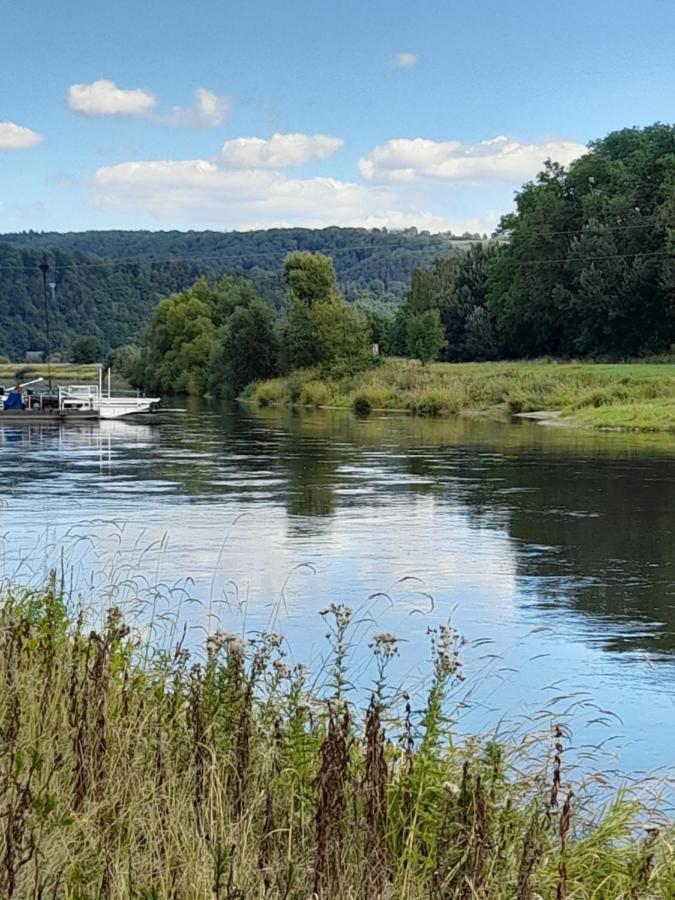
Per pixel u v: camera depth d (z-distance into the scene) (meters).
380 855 4.30
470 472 26.39
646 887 4.57
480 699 8.91
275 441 37.28
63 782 4.53
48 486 23.61
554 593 12.97
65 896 3.74
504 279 96.44
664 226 83.56
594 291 84.25
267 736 5.26
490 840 4.44
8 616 7.02
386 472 26.50
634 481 24.28
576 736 8.09
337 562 14.69
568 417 48.12
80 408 52.38
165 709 5.66
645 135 93.00
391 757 5.59
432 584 13.38
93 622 8.71
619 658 10.24
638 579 13.75
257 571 13.96
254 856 4.12
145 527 17.53
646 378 56.94
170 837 4.16
